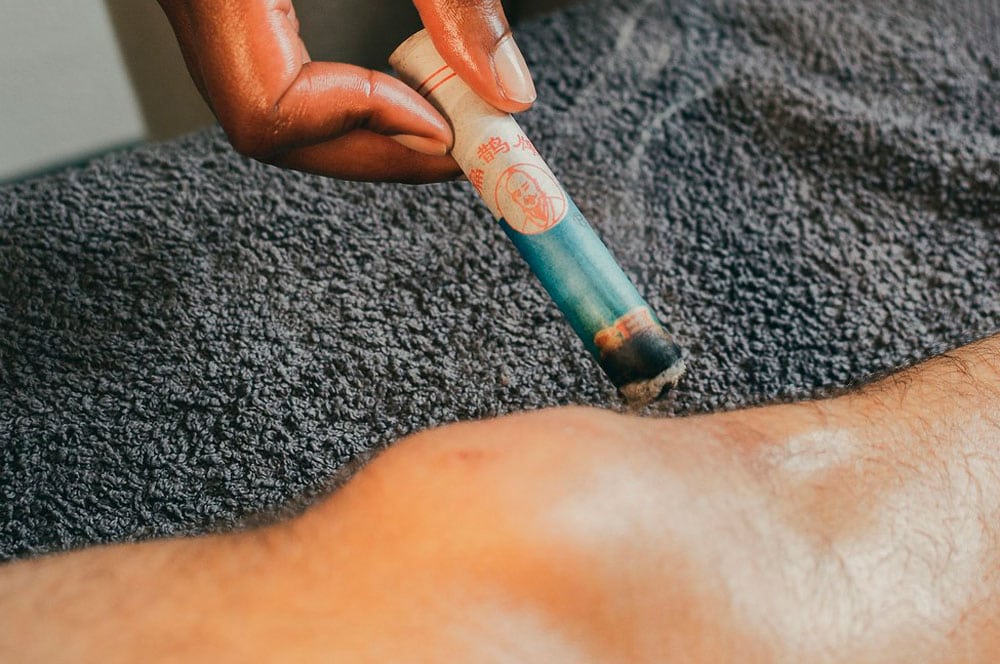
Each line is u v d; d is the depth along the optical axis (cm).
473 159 40
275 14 40
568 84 55
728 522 36
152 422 44
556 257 40
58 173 51
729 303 48
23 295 47
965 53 57
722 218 50
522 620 34
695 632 35
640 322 40
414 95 40
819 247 49
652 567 35
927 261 49
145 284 47
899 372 41
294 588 34
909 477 38
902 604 36
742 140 53
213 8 39
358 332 46
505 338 46
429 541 35
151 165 51
